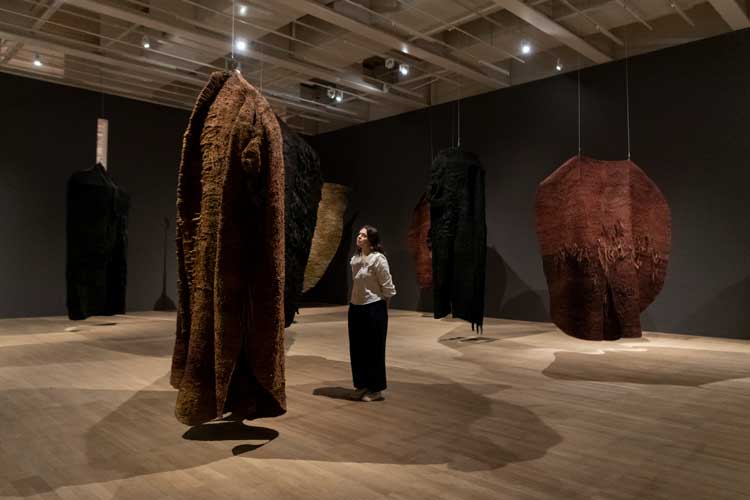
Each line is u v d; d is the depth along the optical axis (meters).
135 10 7.70
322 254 11.20
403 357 6.46
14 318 10.02
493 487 2.75
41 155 10.35
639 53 8.98
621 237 5.53
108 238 8.04
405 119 12.55
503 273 10.69
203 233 3.31
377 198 13.19
